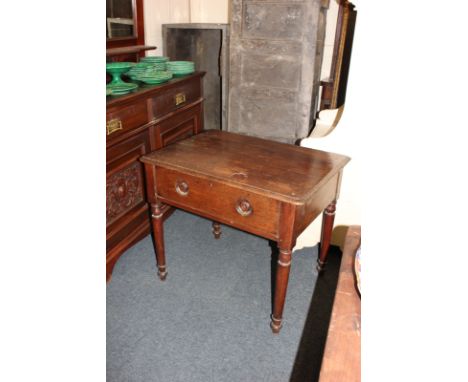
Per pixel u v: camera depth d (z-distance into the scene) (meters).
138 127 2.00
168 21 3.20
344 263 1.25
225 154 1.77
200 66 3.34
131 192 2.09
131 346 1.66
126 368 1.56
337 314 1.03
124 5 2.65
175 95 2.28
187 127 2.51
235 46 2.93
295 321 1.83
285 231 1.48
